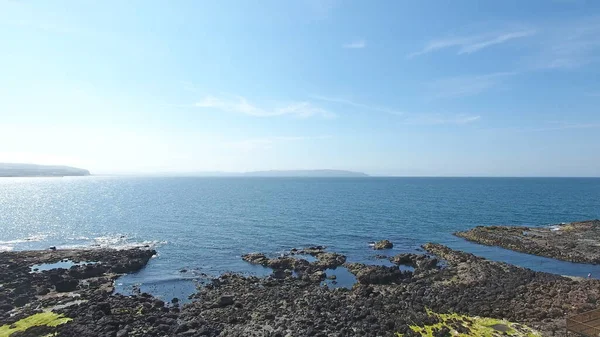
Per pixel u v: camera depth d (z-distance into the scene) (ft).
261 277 145.89
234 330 93.71
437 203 429.38
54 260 169.17
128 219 307.37
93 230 257.55
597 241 207.10
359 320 98.48
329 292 124.47
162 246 205.87
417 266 160.76
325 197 530.68
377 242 208.23
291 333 90.74
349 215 325.62
